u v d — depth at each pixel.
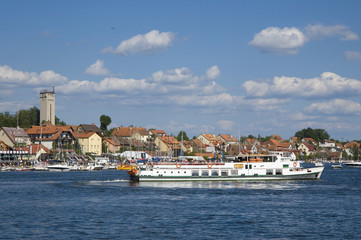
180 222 69.75
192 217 73.81
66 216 74.94
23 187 125.94
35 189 119.44
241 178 131.25
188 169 131.38
